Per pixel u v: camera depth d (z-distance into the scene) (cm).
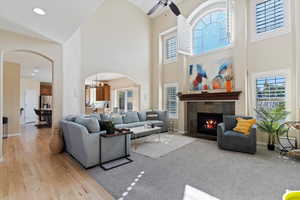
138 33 696
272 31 411
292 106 376
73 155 328
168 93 700
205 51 565
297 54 360
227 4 461
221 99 492
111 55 598
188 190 208
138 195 198
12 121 569
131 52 666
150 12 515
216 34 539
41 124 832
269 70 414
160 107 716
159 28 717
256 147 373
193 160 314
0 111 310
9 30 328
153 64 746
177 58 655
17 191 208
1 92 312
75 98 468
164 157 332
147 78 730
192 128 601
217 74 525
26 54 498
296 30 362
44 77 904
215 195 197
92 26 545
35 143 449
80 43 503
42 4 239
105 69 578
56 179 240
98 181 233
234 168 275
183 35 569
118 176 249
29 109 948
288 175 247
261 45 430
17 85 584
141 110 699
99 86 945
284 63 389
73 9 255
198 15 590
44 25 307
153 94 743
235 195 196
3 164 297
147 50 734
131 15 671
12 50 334
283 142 381
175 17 647
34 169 276
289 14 385
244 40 452
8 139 500
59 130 380
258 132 425
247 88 454
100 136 292
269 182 226
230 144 374
